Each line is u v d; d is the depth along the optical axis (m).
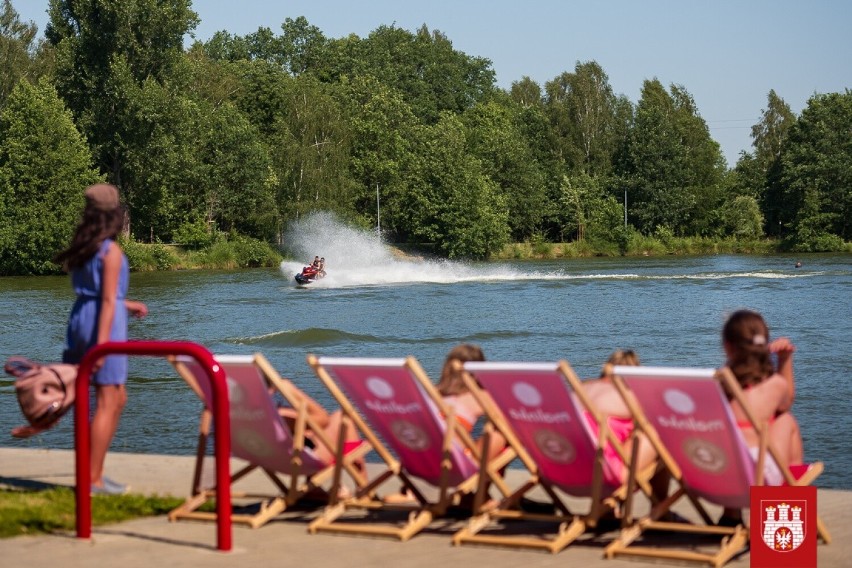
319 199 101.12
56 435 16.69
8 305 50.38
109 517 8.56
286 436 8.33
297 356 28.44
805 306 41.69
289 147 101.25
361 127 110.75
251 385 8.05
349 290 57.72
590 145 133.50
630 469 7.50
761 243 115.75
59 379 8.80
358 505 8.48
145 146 86.06
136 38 86.88
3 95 92.69
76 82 87.19
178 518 8.63
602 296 49.34
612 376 7.26
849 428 16.73
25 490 9.69
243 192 100.62
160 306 48.06
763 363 7.71
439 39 157.50
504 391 7.65
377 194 107.12
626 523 7.61
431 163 105.81
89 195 9.01
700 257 107.19
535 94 156.12
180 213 95.50
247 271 86.69
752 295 48.25
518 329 34.81
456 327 35.81
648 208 124.38
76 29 91.50
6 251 80.44
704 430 7.14
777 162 122.94
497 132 120.50
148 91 84.38
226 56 158.12
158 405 19.61
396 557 7.44
